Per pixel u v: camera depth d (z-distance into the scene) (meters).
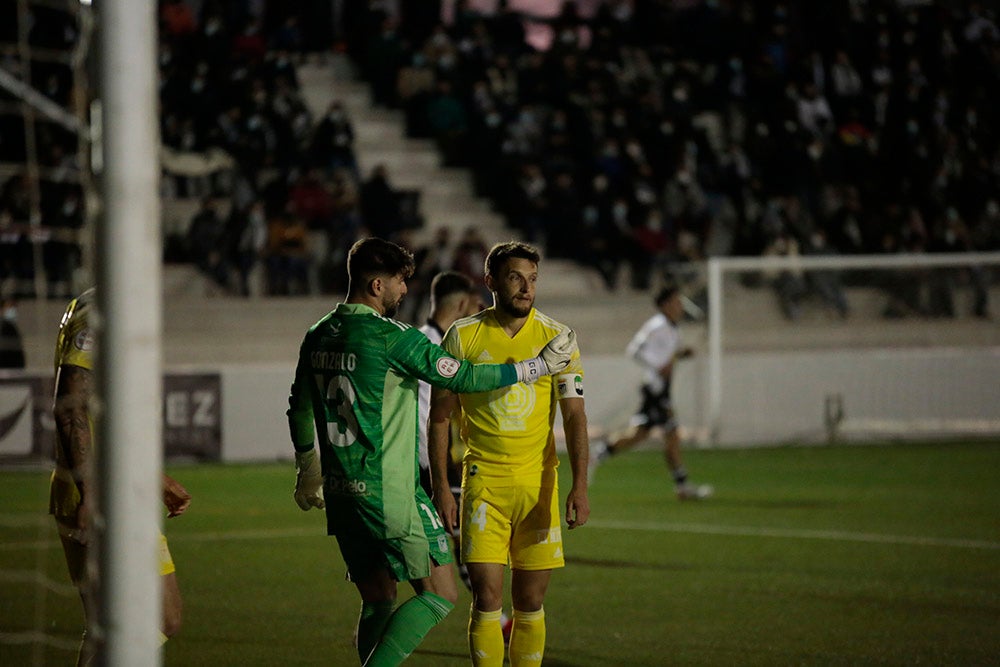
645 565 19.61
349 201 43.50
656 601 16.83
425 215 48.19
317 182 43.75
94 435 6.67
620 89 50.38
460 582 19.09
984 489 29.14
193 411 35.62
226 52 44.88
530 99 50.47
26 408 32.94
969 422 42.09
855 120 51.47
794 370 41.59
